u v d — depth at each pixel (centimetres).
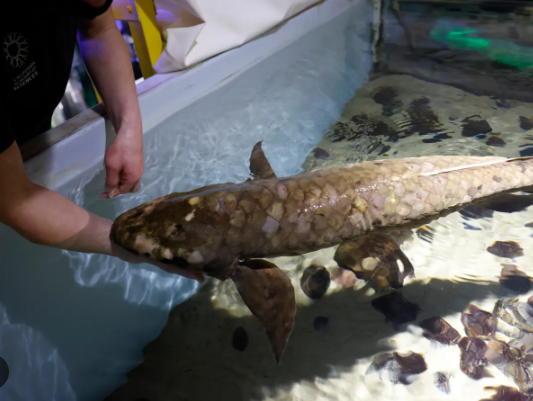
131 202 95
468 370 74
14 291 74
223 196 70
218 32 129
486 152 114
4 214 58
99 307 82
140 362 81
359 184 76
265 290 73
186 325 86
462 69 159
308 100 140
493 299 85
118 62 87
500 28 193
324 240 75
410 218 79
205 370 79
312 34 180
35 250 80
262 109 133
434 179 80
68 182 89
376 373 75
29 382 70
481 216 102
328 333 82
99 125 95
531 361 74
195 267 69
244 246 70
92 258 87
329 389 74
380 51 177
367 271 91
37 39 71
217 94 131
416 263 92
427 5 224
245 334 84
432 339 79
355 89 149
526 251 93
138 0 114
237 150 115
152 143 109
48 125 99
